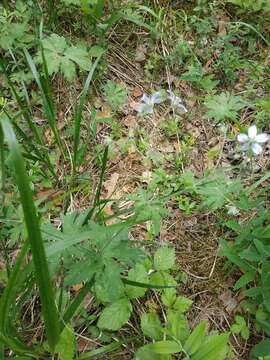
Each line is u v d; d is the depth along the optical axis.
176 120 0.35
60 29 0.37
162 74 0.37
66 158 0.32
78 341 0.24
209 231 0.29
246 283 0.26
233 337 0.25
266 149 0.33
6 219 0.24
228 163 0.33
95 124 0.32
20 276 0.18
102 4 0.34
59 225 0.29
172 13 0.39
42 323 0.25
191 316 0.26
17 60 0.34
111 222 0.29
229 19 0.40
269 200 0.31
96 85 0.35
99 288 0.24
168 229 0.29
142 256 0.22
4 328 0.18
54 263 0.21
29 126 0.30
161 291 0.26
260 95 0.36
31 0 0.36
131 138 0.33
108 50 0.37
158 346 0.22
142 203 0.25
